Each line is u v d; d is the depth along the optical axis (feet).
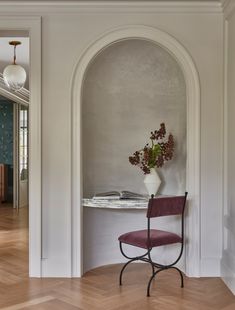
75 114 13.23
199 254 13.25
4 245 17.61
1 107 34.47
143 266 14.62
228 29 12.88
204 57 13.24
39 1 12.98
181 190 14.42
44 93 13.19
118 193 14.29
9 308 10.63
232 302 11.07
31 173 13.16
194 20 13.21
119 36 13.15
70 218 13.20
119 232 14.98
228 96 12.90
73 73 13.15
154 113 14.97
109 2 13.01
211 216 13.32
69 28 13.17
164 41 13.19
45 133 13.23
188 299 11.29
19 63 21.65
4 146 34.55
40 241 13.16
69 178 13.20
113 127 14.98
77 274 13.26
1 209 29.01
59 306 10.77
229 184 12.75
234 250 12.03
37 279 13.02
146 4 13.08
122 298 11.37
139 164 15.06
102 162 14.90
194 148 13.24
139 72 14.92
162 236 12.37
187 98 13.33
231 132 12.53
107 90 14.84
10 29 13.17
